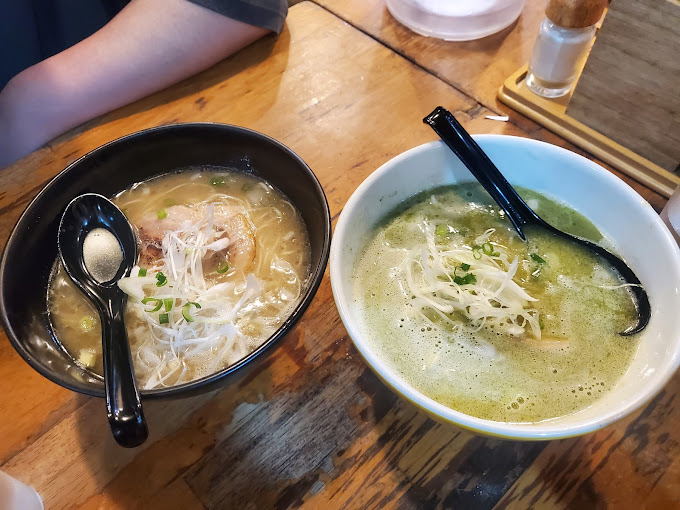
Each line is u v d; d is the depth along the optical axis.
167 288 0.36
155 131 0.40
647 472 0.32
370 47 0.58
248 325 0.36
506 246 0.37
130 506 0.31
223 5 0.54
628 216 0.34
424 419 0.34
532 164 0.37
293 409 0.35
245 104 0.53
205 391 0.29
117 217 0.39
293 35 0.59
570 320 0.33
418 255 0.36
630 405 0.25
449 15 0.56
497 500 0.31
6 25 0.77
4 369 0.36
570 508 0.31
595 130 0.48
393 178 0.36
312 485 0.32
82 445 0.33
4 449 0.33
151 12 0.54
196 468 0.33
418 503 0.31
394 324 0.33
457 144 0.37
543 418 0.29
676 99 0.41
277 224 0.41
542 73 0.50
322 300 0.39
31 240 0.34
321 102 0.53
